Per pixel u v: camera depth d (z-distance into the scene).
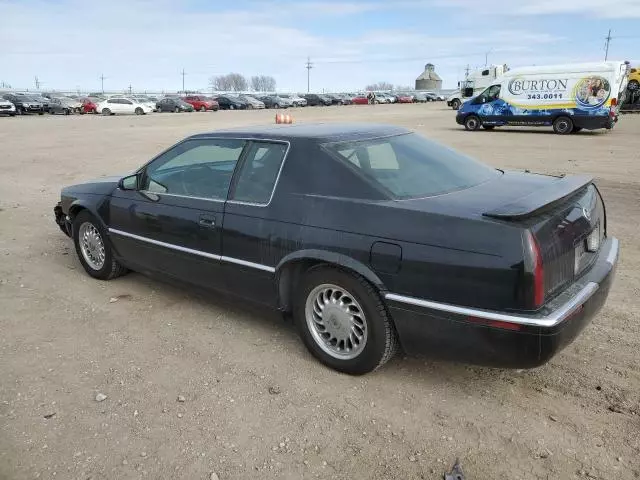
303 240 3.46
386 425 3.04
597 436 2.90
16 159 15.66
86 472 2.71
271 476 2.67
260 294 3.86
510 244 2.77
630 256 5.75
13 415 3.17
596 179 10.66
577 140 19.34
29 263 5.96
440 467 2.71
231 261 3.92
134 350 3.94
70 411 3.21
